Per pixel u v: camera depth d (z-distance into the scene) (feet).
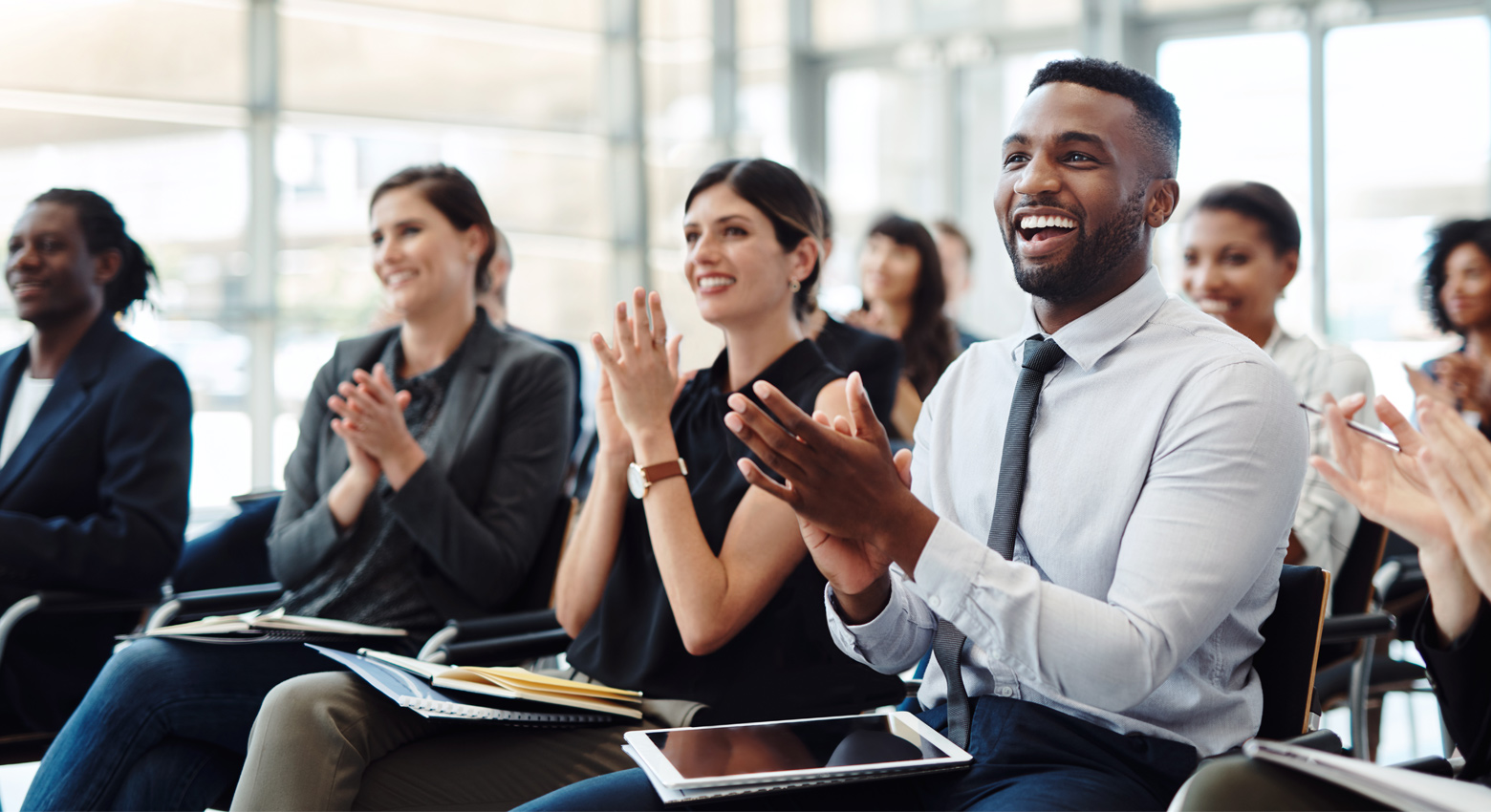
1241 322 7.97
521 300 23.67
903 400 11.10
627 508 5.76
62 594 7.02
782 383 5.54
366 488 6.63
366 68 21.91
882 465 3.65
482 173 23.24
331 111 21.57
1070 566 4.03
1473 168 21.22
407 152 22.39
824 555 4.28
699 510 5.40
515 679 4.98
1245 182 7.93
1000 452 4.38
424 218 7.10
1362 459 3.80
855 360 7.54
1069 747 3.90
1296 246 7.92
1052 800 3.62
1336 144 22.13
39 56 19.13
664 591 5.39
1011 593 3.63
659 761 3.79
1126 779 3.78
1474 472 3.40
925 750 3.95
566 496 7.16
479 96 23.12
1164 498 3.78
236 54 20.61
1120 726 3.93
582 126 24.29
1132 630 3.58
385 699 5.09
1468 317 8.53
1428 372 8.79
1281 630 4.13
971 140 25.62
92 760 5.65
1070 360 4.23
